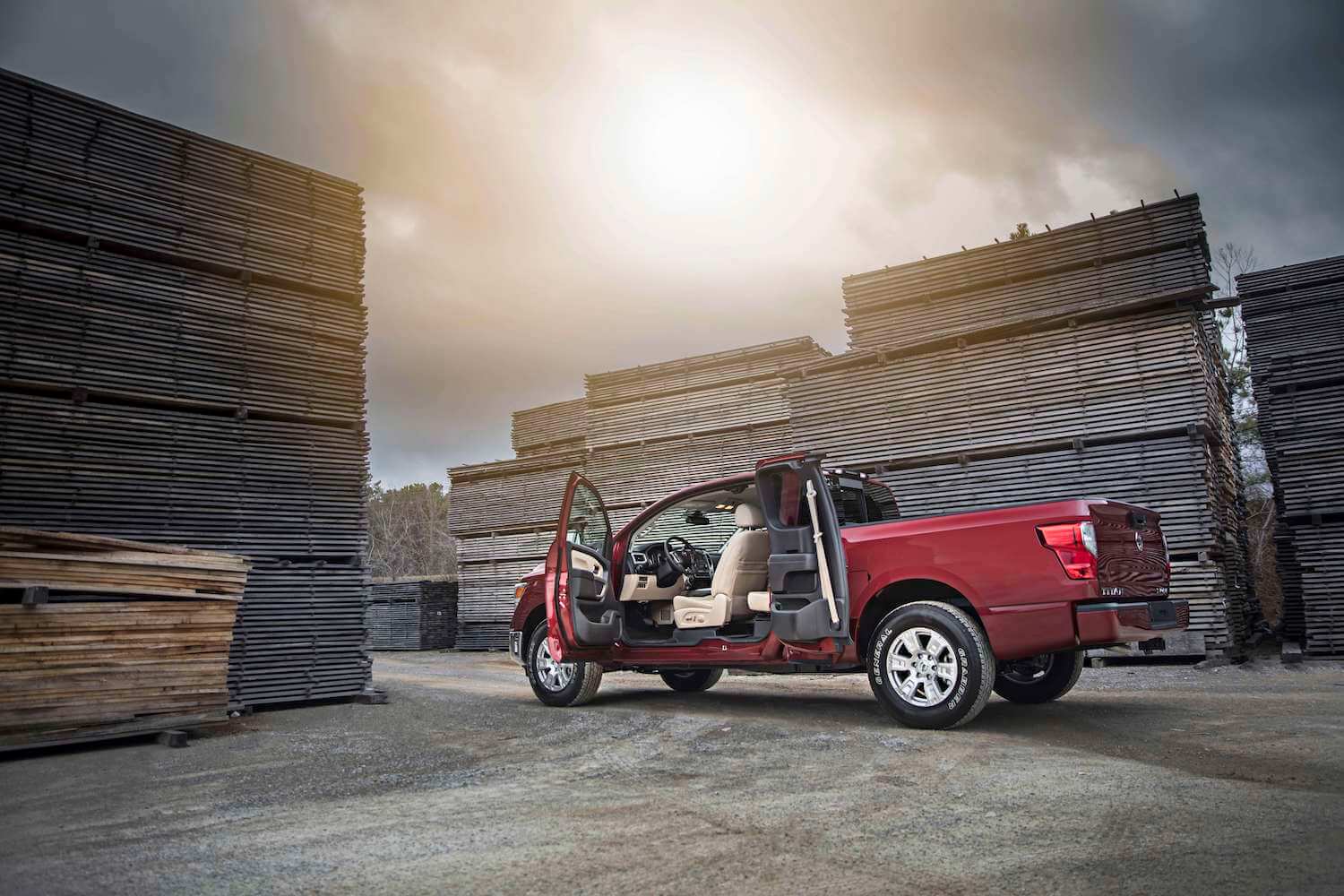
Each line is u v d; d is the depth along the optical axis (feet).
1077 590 16.21
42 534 18.03
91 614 18.53
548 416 61.46
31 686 17.49
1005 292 37.27
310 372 26.78
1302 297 36.68
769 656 20.15
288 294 26.73
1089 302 35.19
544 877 9.02
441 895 8.54
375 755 17.10
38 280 22.13
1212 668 29.81
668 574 23.77
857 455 39.14
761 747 16.35
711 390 51.11
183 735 18.86
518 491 60.08
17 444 21.39
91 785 14.92
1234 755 14.20
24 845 10.89
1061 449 35.32
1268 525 63.77
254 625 24.34
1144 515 18.71
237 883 9.02
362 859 9.81
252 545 24.70
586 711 22.72
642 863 9.43
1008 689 20.99
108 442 22.76
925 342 37.88
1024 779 12.83
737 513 21.70
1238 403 65.26
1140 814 10.74
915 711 17.48
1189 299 33.09
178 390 24.08
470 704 25.04
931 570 17.74
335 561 26.84
